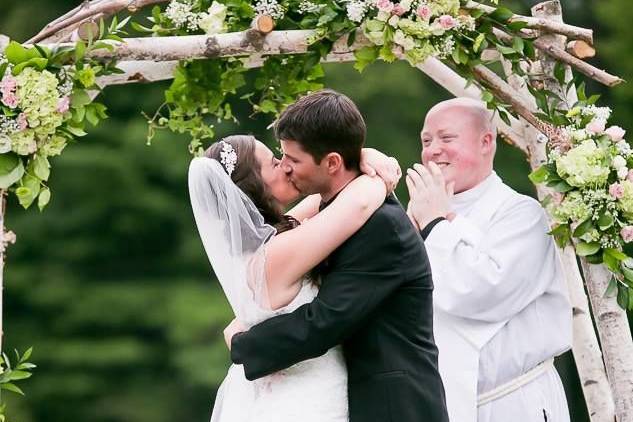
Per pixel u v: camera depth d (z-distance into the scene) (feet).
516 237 41.29
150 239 139.33
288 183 36.50
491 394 40.60
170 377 134.41
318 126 35.01
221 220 35.40
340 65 134.51
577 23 132.05
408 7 40.11
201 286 137.49
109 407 132.98
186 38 40.27
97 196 136.77
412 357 34.86
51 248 137.18
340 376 35.50
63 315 135.54
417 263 35.14
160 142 137.80
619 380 40.78
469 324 40.78
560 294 41.81
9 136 37.93
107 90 139.54
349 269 34.65
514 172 128.26
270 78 45.57
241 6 41.50
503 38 41.34
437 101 134.51
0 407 38.27
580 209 40.09
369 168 35.63
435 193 41.37
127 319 134.92
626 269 40.60
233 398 36.65
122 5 40.70
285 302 35.01
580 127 40.86
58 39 39.93
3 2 139.64
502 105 41.42
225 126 136.56
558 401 41.42
